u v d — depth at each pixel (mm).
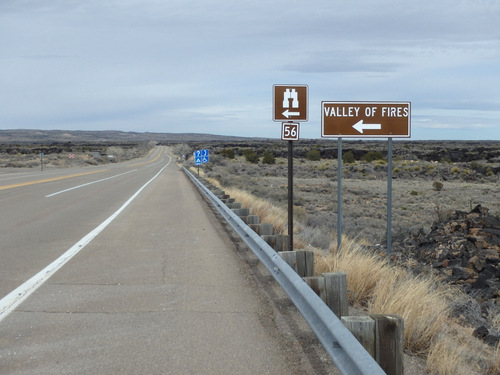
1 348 4270
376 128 8938
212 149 176375
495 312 6844
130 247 9297
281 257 5562
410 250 11750
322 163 87312
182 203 18703
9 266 7578
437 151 102875
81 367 3871
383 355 3416
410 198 36656
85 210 15734
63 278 6840
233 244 9766
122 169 61812
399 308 5027
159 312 5316
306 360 4051
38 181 31906
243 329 4789
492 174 61031
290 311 5395
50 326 4844
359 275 6246
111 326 4852
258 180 53000
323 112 8898
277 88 8211
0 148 140750
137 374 3756
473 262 9547
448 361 3984
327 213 26594
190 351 4223
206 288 6340
